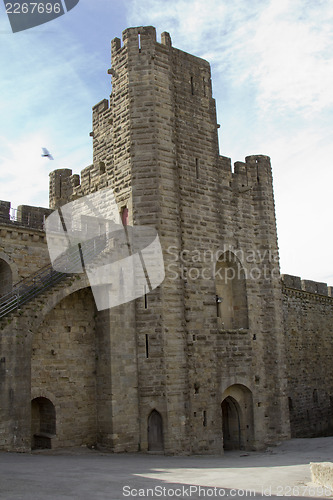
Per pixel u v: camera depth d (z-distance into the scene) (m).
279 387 35.03
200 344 31.14
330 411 47.88
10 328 24.67
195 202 33.03
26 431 24.45
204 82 35.59
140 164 31.09
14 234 28.33
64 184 39.31
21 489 13.62
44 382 27.50
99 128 36.00
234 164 37.41
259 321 35.75
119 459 24.88
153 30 32.88
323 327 49.94
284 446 33.09
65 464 20.61
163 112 32.06
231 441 34.28
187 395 29.45
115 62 33.47
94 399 29.11
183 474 18.89
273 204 38.47
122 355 28.70
